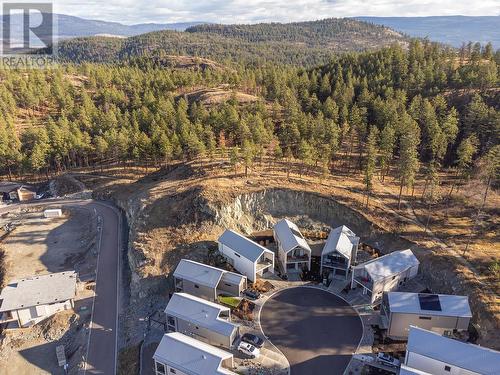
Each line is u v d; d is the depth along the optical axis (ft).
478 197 260.01
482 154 299.99
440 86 418.10
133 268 225.35
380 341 168.45
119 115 434.30
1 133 393.50
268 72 579.07
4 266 252.83
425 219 245.04
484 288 182.39
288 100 410.11
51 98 554.87
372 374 152.05
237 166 308.40
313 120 339.16
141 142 353.51
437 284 199.11
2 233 298.97
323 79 480.23
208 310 173.88
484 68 404.36
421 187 286.66
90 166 400.88
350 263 213.25
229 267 218.79
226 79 577.43
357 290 201.16
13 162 393.70
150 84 572.51
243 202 262.26
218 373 141.49
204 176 291.99
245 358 160.56
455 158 332.19
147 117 414.82
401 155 260.83
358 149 351.67
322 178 288.92
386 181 296.71
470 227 233.76
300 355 161.99
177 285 202.69
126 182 352.90
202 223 245.04
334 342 168.45
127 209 303.89
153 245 232.94
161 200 269.44
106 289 222.69
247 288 202.39
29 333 197.06
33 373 176.24
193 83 561.02
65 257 262.88
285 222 239.91
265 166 311.47
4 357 185.37
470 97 383.24
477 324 169.48
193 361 147.43
